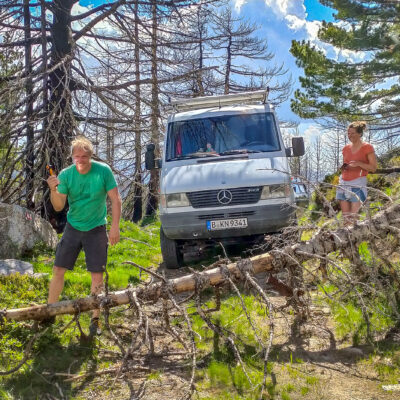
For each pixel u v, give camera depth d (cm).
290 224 740
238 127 838
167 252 792
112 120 1427
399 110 1841
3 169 1251
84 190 473
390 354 406
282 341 451
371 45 1634
